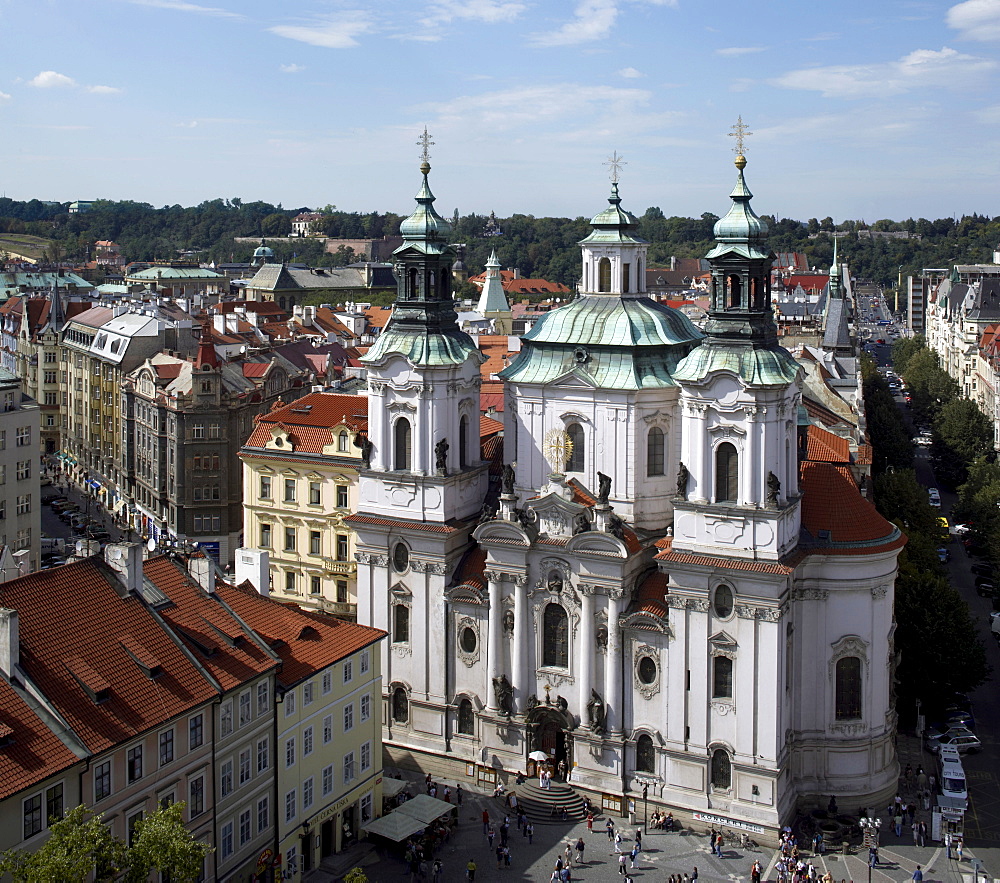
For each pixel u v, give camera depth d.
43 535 195.88
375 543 117.88
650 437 110.69
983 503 182.62
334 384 194.88
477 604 113.56
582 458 112.06
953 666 122.31
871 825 101.31
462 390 116.25
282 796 94.56
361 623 120.19
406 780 116.12
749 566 99.44
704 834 104.25
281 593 152.62
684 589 102.94
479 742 115.12
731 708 102.75
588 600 107.12
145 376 199.62
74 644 82.69
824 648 105.75
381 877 97.69
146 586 91.88
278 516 151.00
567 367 112.19
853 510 107.12
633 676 107.25
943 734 122.50
